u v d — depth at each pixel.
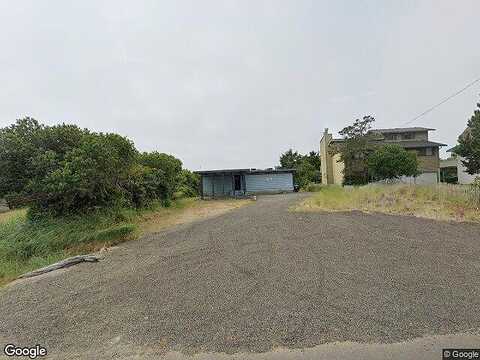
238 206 17.19
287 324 3.15
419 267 4.66
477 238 6.29
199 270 5.25
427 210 9.74
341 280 4.28
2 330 3.54
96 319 3.64
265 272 4.84
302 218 9.90
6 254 8.89
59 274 5.95
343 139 30.59
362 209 11.12
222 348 2.80
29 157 11.36
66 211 11.12
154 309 3.77
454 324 3.00
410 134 34.59
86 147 10.81
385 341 2.77
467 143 17.81
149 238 9.26
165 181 18.92
